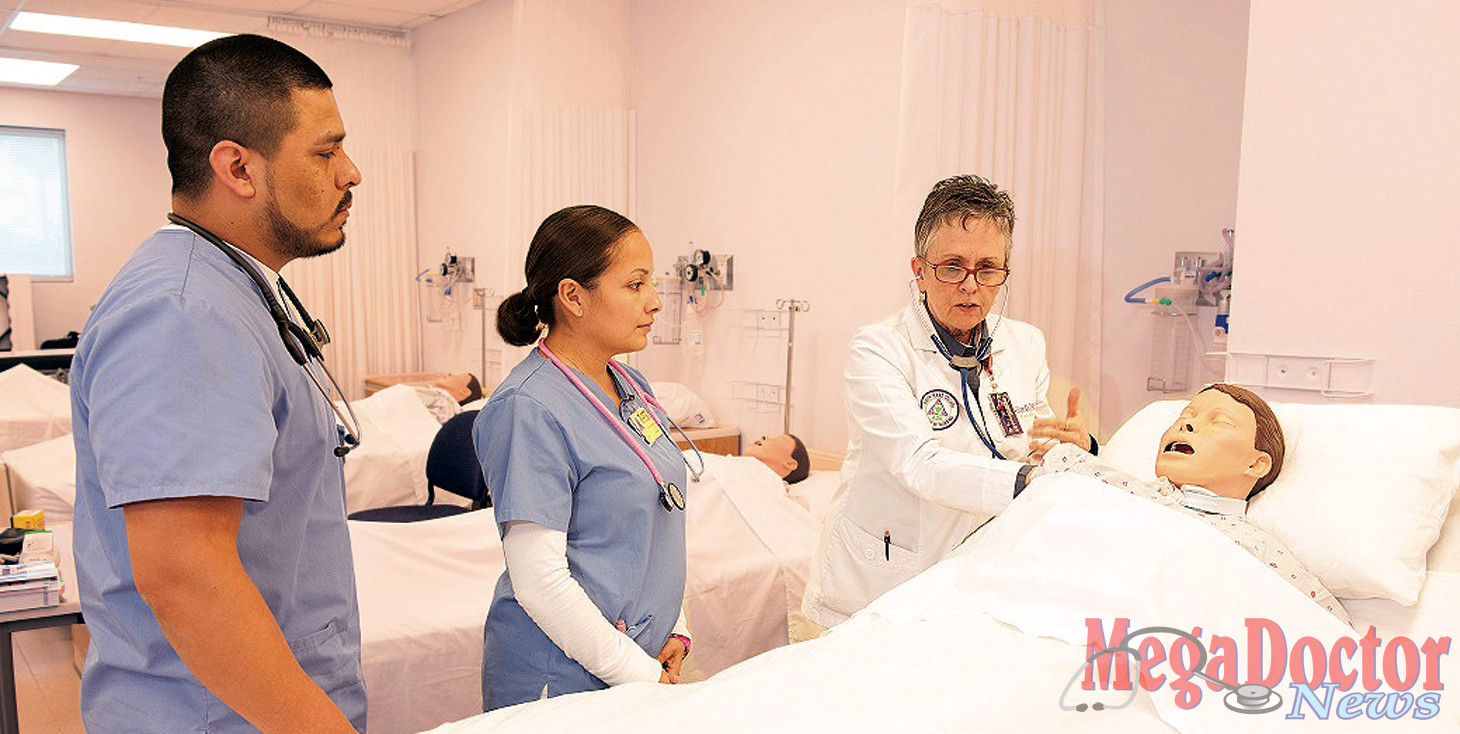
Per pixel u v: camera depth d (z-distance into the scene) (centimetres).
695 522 280
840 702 121
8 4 523
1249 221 224
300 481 119
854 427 192
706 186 457
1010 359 193
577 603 144
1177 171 312
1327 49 210
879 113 374
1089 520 145
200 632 100
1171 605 132
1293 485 165
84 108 805
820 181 400
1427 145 197
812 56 400
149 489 97
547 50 451
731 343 450
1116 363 331
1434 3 195
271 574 116
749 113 431
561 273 153
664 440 163
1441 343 196
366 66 627
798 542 289
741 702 122
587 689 153
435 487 397
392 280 645
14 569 203
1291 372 218
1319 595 150
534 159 450
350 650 131
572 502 150
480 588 253
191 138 112
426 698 225
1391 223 202
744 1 430
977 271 174
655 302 158
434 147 631
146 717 114
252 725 116
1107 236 331
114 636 114
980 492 162
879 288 377
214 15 564
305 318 131
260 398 106
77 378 108
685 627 173
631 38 494
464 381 521
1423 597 153
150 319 101
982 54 284
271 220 116
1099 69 322
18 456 358
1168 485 163
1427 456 159
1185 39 309
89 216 815
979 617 143
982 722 116
